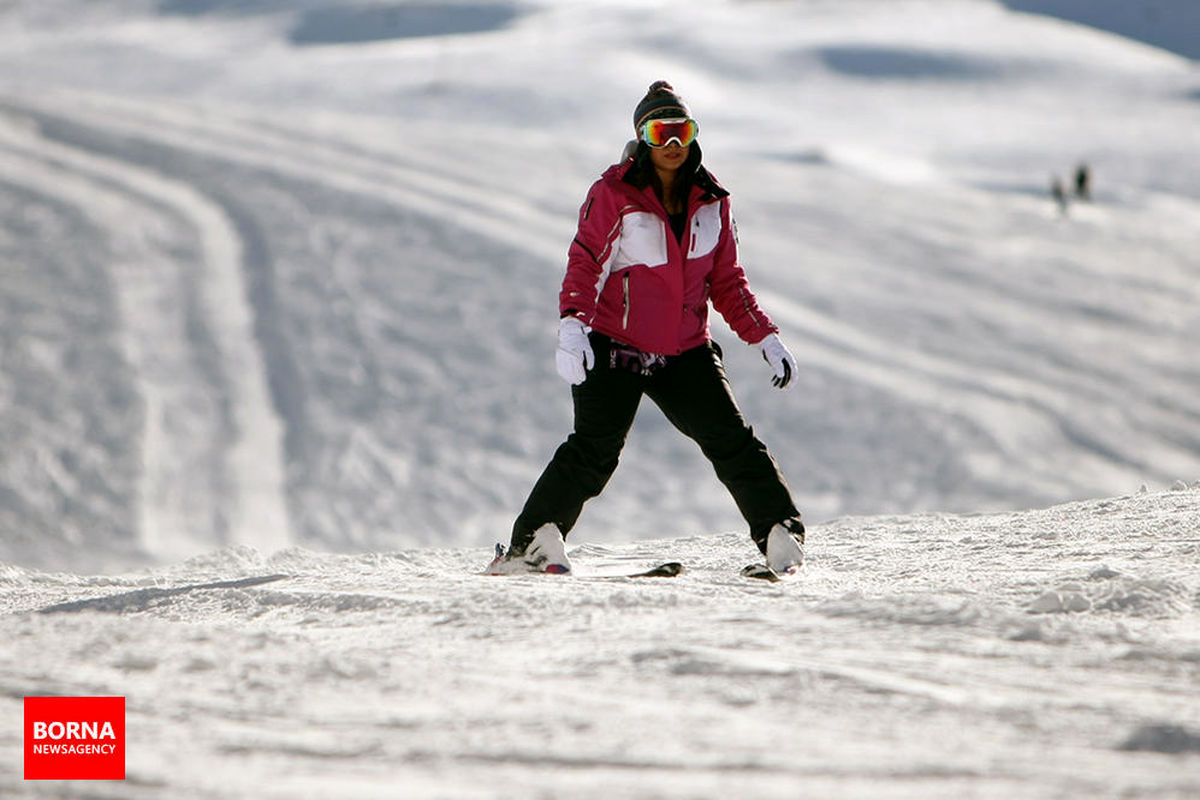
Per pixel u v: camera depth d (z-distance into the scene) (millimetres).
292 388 94000
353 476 83750
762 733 7773
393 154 141375
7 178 122062
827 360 100938
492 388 96250
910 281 119938
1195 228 155000
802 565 16812
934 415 93062
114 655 9773
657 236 16000
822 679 9141
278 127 147125
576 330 15766
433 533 78562
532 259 114938
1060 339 108750
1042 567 15852
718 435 16453
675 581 14820
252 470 83562
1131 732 7730
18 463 80562
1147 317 115938
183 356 96312
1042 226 144500
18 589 18797
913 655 10000
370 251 114500
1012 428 92500
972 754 7340
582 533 78375
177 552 73000
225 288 106688
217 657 9602
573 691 8938
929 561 17531
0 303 99688
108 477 80625
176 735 7664
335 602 13523
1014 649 10234
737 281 16703
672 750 7359
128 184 124562
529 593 13352
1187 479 87188
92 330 97625
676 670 9508
